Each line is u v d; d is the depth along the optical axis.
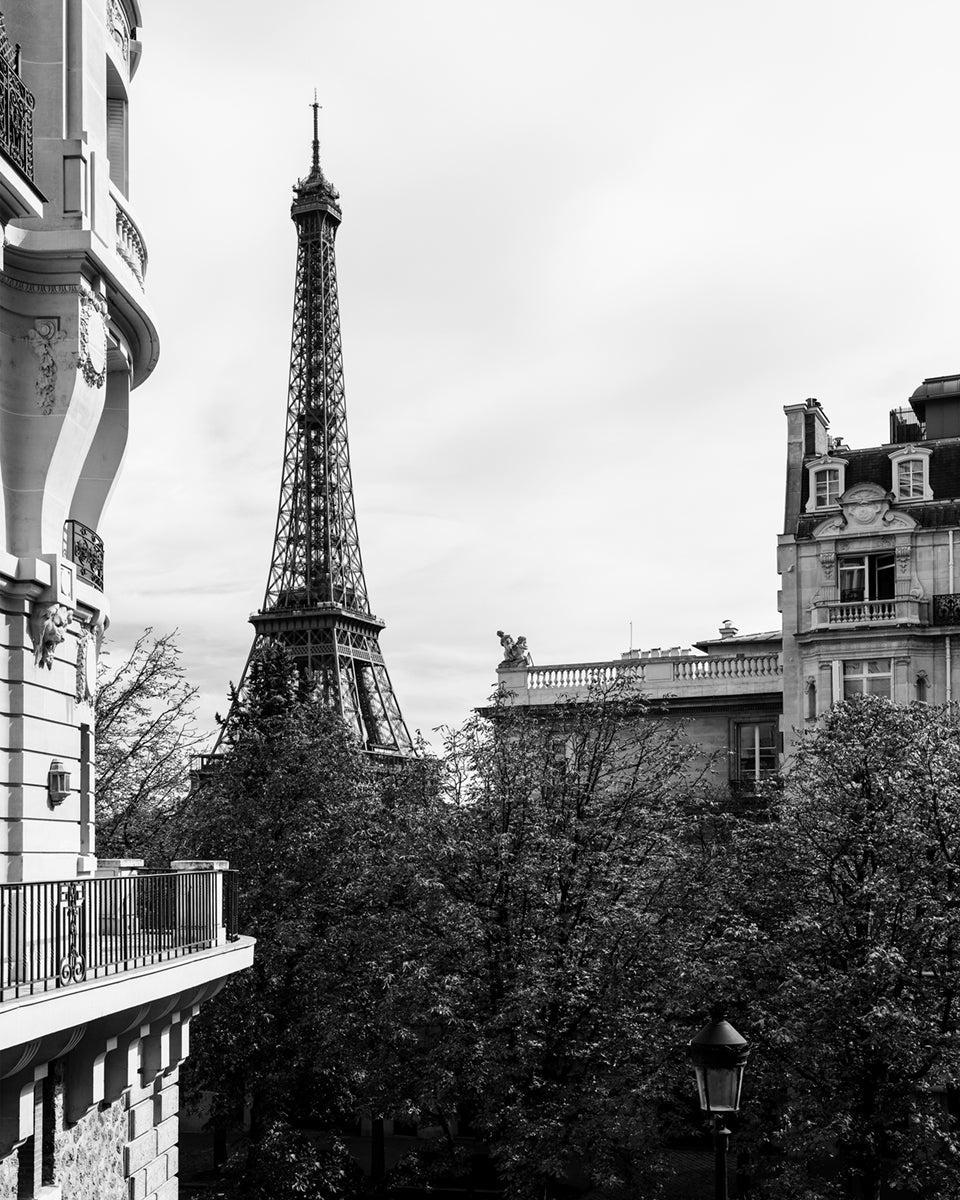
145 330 28.59
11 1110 19.14
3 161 21.91
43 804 24.67
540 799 44.16
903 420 76.38
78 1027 19.59
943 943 39.84
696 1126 41.47
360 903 45.84
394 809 47.06
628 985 40.28
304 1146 42.97
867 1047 37.50
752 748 71.50
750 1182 42.53
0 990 17.09
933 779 41.16
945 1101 45.62
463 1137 49.75
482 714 46.78
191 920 25.53
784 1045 38.12
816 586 68.44
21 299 24.33
